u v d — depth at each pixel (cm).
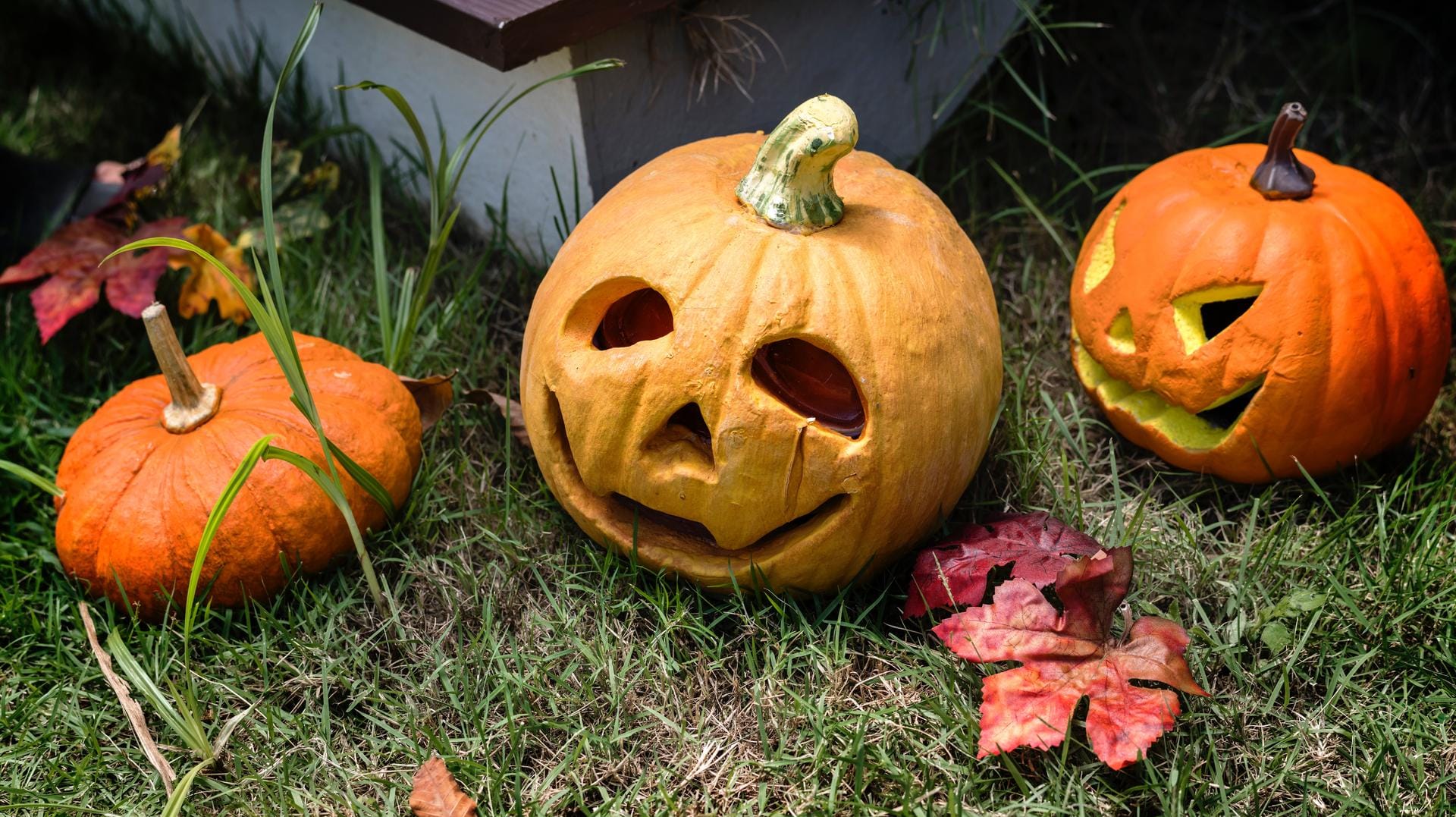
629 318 212
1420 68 361
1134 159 340
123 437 219
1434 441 259
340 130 284
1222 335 226
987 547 214
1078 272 256
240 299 277
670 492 201
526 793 198
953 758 202
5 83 365
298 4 312
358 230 304
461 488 246
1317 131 347
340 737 208
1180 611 225
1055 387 275
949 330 202
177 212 317
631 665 216
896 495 201
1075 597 198
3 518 245
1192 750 199
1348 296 222
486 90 275
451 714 212
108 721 211
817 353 199
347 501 214
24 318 285
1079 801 188
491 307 288
